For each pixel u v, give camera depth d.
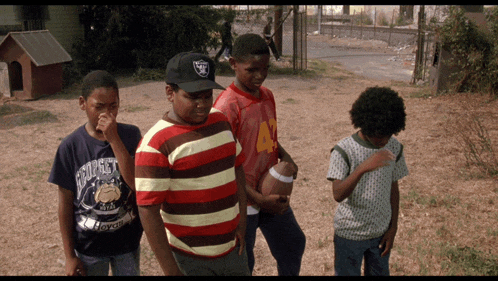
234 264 2.43
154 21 14.75
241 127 2.91
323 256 4.23
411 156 6.80
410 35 25.86
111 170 2.49
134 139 2.60
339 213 2.82
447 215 4.90
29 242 4.58
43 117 9.52
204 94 2.09
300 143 7.86
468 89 10.61
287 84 13.57
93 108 2.41
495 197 5.25
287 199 2.93
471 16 10.42
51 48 11.71
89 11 15.66
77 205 2.50
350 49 24.11
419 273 3.83
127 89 12.52
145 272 4.03
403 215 4.93
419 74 13.46
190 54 2.14
